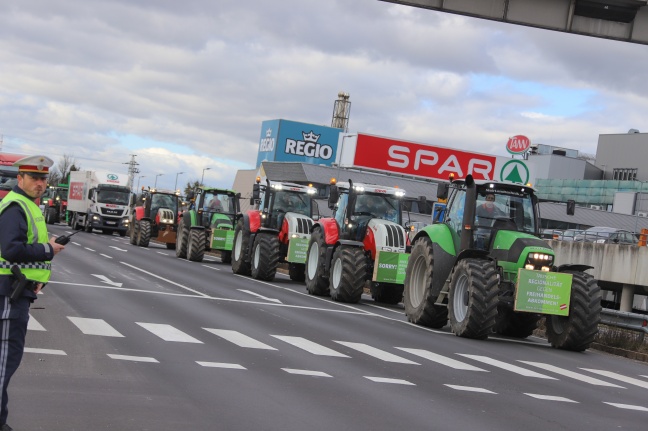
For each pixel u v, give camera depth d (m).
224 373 9.86
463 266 16.22
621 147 88.38
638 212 65.62
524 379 11.72
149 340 11.90
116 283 20.36
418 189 55.34
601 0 16.42
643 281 36.41
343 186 23.55
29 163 6.41
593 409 9.83
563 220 60.03
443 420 8.31
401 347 13.70
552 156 85.62
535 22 16.48
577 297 15.84
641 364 15.91
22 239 6.25
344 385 9.77
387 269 20.88
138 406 7.79
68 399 7.84
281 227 27.11
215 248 32.84
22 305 6.30
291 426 7.48
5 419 6.34
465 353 13.88
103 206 53.09
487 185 16.83
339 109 107.50
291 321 15.76
